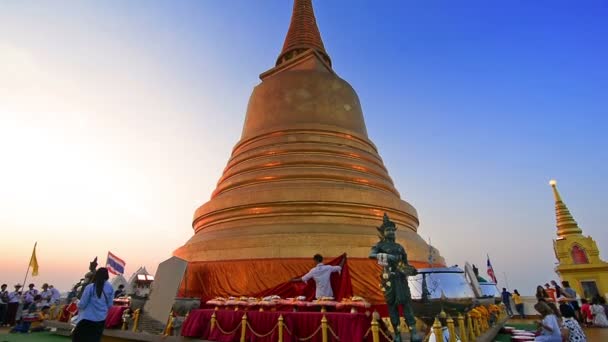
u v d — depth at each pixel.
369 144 18.33
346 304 7.93
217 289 11.86
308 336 7.74
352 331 7.25
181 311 10.83
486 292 15.24
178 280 10.94
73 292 16.44
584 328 17.69
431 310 7.91
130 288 15.29
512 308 23.88
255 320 8.52
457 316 7.98
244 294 11.40
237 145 18.62
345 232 12.79
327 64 23.41
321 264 9.66
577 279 28.59
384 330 7.39
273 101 18.33
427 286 8.06
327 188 14.00
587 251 28.95
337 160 15.78
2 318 18.50
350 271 11.51
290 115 17.67
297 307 8.60
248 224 13.74
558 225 31.56
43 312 17.12
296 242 12.29
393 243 7.82
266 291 10.58
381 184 16.06
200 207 16.45
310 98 17.98
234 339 8.53
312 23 25.02
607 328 17.44
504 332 13.62
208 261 12.74
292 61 21.66
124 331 10.93
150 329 10.55
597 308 18.56
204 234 14.67
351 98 19.27
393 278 7.39
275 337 7.98
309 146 16.11
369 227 13.61
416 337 7.08
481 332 10.08
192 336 9.12
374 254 7.70
